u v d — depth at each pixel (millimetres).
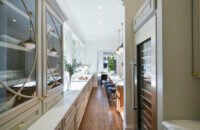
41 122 1115
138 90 2008
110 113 3459
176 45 1103
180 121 1059
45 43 1316
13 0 878
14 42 896
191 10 1109
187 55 1106
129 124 2410
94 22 4762
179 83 1098
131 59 2404
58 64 1820
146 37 1529
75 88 2822
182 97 1096
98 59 8383
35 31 1132
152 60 1305
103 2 3172
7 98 810
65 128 1421
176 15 1106
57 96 1722
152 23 1312
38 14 1173
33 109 1085
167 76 1094
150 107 1509
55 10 1616
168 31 1102
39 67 1188
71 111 1725
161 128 1116
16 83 900
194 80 1104
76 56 5715
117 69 7520
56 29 1725
